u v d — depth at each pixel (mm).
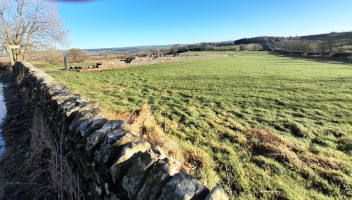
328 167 3004
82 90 7809
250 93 8117
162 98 7199
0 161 3348
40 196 2604
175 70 16578
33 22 19141
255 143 3703
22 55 19656
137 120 4160
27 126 4715
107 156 1785
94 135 2086
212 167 3021
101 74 13211
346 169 2943
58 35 20703
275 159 3234
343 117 5238
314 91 8359
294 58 32344
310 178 2764
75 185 2297
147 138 3570
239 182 2680
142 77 12375
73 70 14812
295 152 3473
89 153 2021
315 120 5051
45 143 3270
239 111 5781
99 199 1879
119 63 18109
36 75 5980
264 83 10383
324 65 19828
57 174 2568
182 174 1411
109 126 2244
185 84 10141
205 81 11109
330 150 3545
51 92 3867
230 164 3088
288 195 2449
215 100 7004
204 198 1239
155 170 1458
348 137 3980
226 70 16812
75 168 2541
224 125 4691
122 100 6551
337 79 11172
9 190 2693
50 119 3674
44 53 20938
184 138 3996
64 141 2863
